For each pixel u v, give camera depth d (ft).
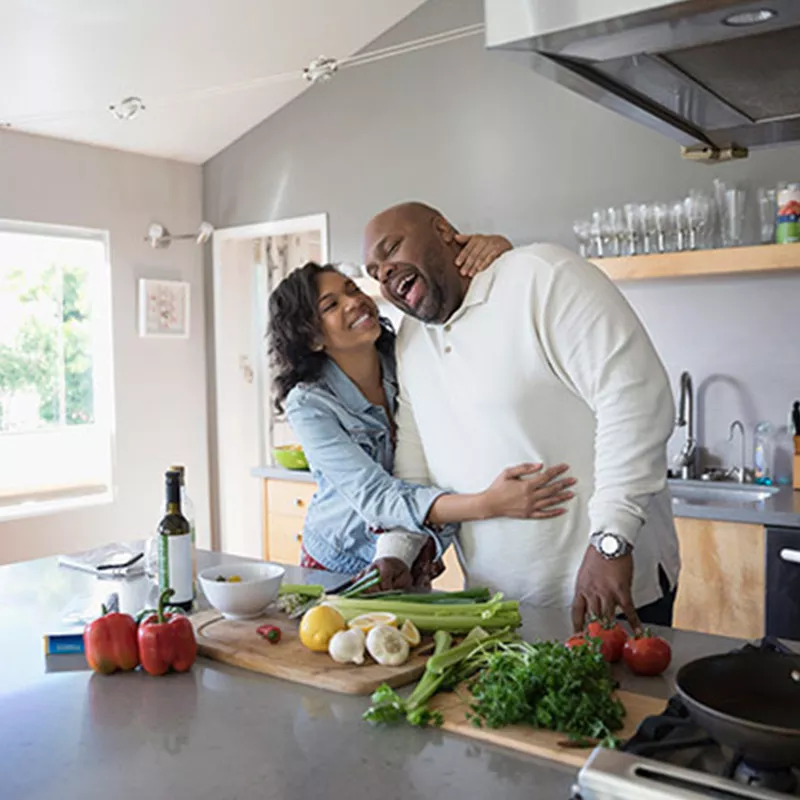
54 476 14.37
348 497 6.33
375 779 3.34
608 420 5.26
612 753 3.03
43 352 14.25
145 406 15.24
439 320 6.02
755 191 10.72
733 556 9.00
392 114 13.79
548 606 5.75
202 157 15.87
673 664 4.47
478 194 13.01
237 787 3.31
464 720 3.80
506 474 5.67
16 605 5.99
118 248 14.79
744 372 10.98
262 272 16.75
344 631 4.60
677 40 4.00
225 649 4.77
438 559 6.27
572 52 4.22
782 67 4.71
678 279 11.37
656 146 11.41
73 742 3.76
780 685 3.51
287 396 6.74
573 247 12.16
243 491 16.63
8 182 13.25
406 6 13.28
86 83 12.38
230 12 11.87
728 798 2.73
